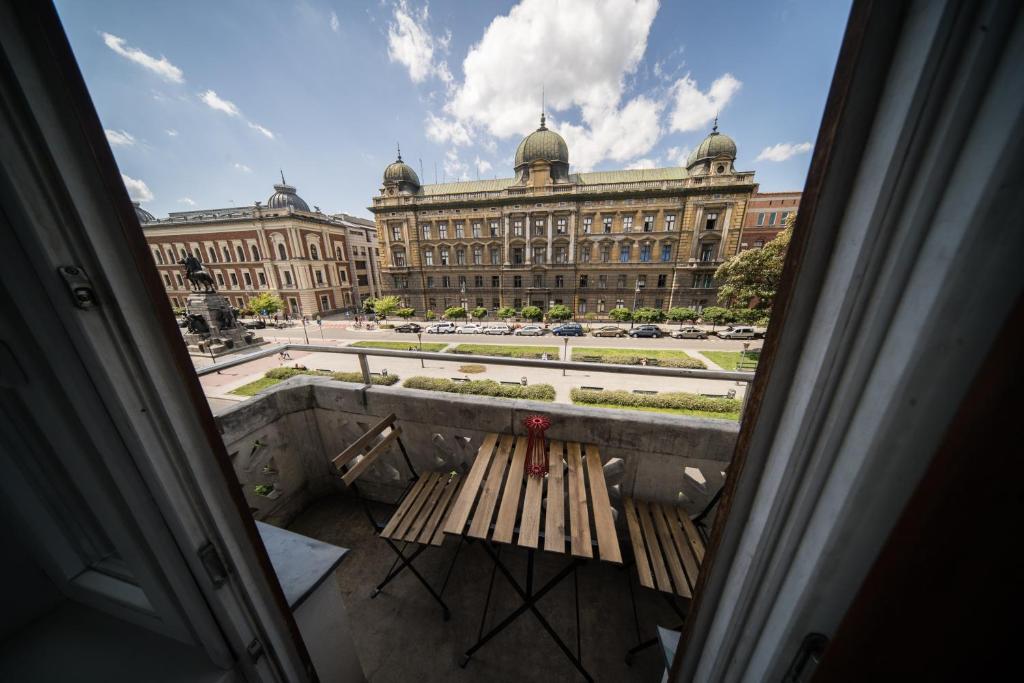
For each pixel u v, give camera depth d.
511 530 1.62
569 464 2.03
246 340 22.02
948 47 0.51
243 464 2.44
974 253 0.53
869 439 0.66
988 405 0.49
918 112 0.55
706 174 27.09
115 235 0.74
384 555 2.46
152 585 0.98
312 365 17.92
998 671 0.51
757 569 0.85
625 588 2.21
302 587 1.34
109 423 0.81
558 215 28.31
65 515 1.04
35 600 1.09
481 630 1.95
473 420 2.42
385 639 1.96
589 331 25.44
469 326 26.62
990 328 0.54
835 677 0.70
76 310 0.73
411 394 2.56
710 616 1.00
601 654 1.89
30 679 0.99
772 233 32.00
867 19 0.55
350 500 2.97
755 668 0.91
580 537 1.58
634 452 2.21
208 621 0.99
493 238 30.02
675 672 1.14
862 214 0.62
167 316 0.81
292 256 35.19
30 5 0.64
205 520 0.94
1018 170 0.49
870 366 0.65
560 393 12.08
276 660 1.15
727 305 27.09
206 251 37.16
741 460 0.83
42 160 0.67
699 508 2.20
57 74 0.66
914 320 0.60
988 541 0.49
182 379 0.86
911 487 0.65
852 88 0.58
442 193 35.28
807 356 0.72
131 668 1.02
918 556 0.57
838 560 0.74
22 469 0.94
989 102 0.50
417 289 32.72
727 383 14.11
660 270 27.80
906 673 0.60
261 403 2.53
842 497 0.71
